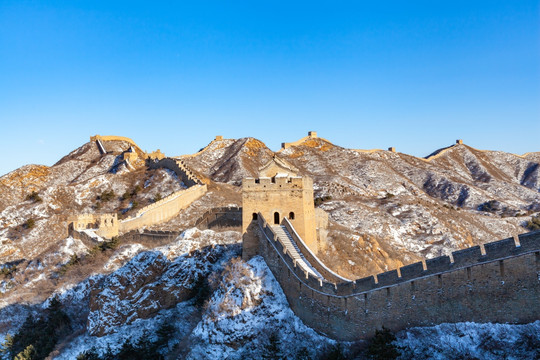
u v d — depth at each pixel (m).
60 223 106.31
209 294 54.84
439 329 31.58
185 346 46.25
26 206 116.31
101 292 57.62
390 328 34.44
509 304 28.98
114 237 78.25
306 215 53.06
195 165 182.12
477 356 28.70
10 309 66.88
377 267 65.12
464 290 30.81
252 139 199.38
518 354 27.23
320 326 40.38
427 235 94.44
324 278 43.12
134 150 180.00
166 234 72.44
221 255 61.81
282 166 54.91
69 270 73.06
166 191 116.81
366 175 164.62
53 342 56.72
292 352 39.97
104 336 54.16
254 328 43.88
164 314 55.78
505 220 116.69
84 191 123.62
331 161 180.62
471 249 30.59
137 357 49.22
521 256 28.55
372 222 95.81
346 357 35.94
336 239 68.19
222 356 42.97
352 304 37.25
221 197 106.38
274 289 46.47
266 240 49.66
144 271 59.19
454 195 161.25
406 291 33.66
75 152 183.50
